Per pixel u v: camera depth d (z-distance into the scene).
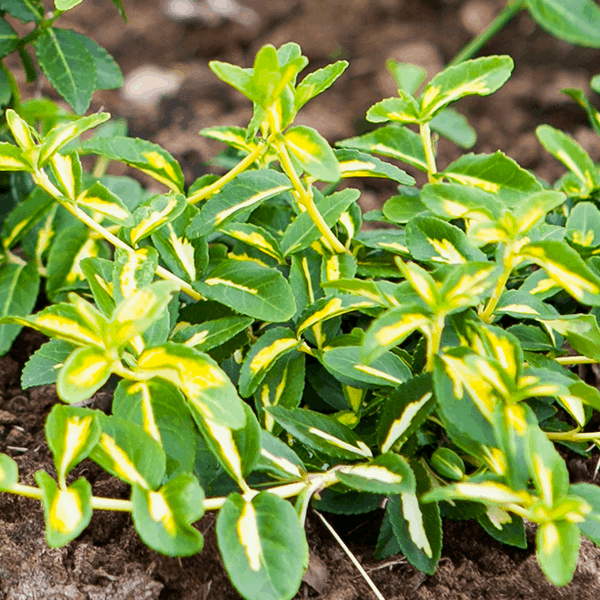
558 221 0.78
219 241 0.78
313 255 0.73
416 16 1.31
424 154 0.75
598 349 0.69
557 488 0.66
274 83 0.67
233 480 0.70
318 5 1.33
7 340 0.77
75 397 0.66
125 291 0.69
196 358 0.67
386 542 0.71
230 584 0.70
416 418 0.69
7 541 0.71
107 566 0.71
